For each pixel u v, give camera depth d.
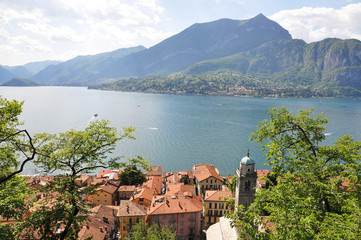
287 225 13.68
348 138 24.62
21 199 17.97
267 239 14.62
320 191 18.50
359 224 13.44
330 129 182.50
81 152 21.78
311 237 13.03
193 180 96.75
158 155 131.12
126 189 83.19
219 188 88.56
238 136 169.75
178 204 59.53
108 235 54.03
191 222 58.12
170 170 114.56
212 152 137.12
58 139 22.08
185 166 118.69
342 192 19.00
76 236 20.05
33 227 17.00
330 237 12.89
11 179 22.39
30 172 101.50
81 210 19.03
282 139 25.27
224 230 37.38
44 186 19.64
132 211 57.81
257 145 149.38
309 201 15.76
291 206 14.63
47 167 21.42
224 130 187.12
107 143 23.42
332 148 22.78
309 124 24.28
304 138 24.66
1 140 19.72
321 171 20.23
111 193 77.06
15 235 16.17
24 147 21.19
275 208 15.28
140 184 90.50
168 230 41.56
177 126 199.50
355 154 21.36
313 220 14.38
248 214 16.00
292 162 22.44
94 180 96.88
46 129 175.62
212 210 67.25
